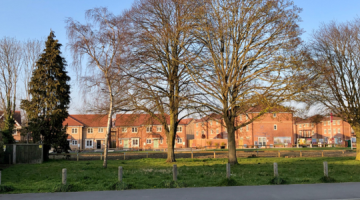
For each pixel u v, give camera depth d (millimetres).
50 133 34969
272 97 21188
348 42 28047
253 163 27281
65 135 35406
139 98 24906
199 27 22688
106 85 24188
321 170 20609
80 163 30125
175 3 24812
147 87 25328
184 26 23172
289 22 21766
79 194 11820
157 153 42281
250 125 72688
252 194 11742
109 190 12656
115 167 24297
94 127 76438
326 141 98062
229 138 25094
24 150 31172
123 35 23109
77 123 74562
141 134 75188
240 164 25266
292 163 27094
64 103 35656
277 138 73062
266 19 22078
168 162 28734
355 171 20016
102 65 23422
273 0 21672
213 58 23016
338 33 28266
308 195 11594
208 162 28953
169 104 25766
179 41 25188
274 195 11586
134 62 24578
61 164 29016
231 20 22734
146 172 19156
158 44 25422
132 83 24516
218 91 23156
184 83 25922
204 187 13219
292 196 11430
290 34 21453
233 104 22312
